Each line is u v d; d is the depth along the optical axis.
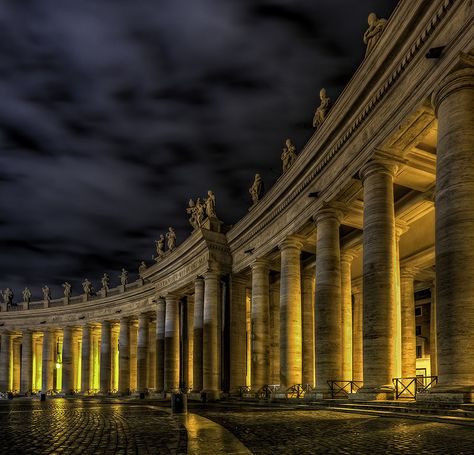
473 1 16.62
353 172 25.47
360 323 43.06
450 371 15.79
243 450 10.43
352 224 33.09
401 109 21.16
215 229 47.19
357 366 42.47
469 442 10.67
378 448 10.38
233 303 46.03
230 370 44.50
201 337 47.00
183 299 57.88
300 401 28.03
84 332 76.81
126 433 14.40
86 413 25.72
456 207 16.47
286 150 35.62
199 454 9.94
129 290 70.31
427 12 18.84
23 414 25.69
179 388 53.41
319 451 10.33
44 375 81.31
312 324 42.28
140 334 66.00
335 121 26.38
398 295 28.42
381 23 22.66
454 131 17.12
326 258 28.61
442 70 18.08
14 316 85.56
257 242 41.06
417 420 15.41
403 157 23.94
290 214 34.50
